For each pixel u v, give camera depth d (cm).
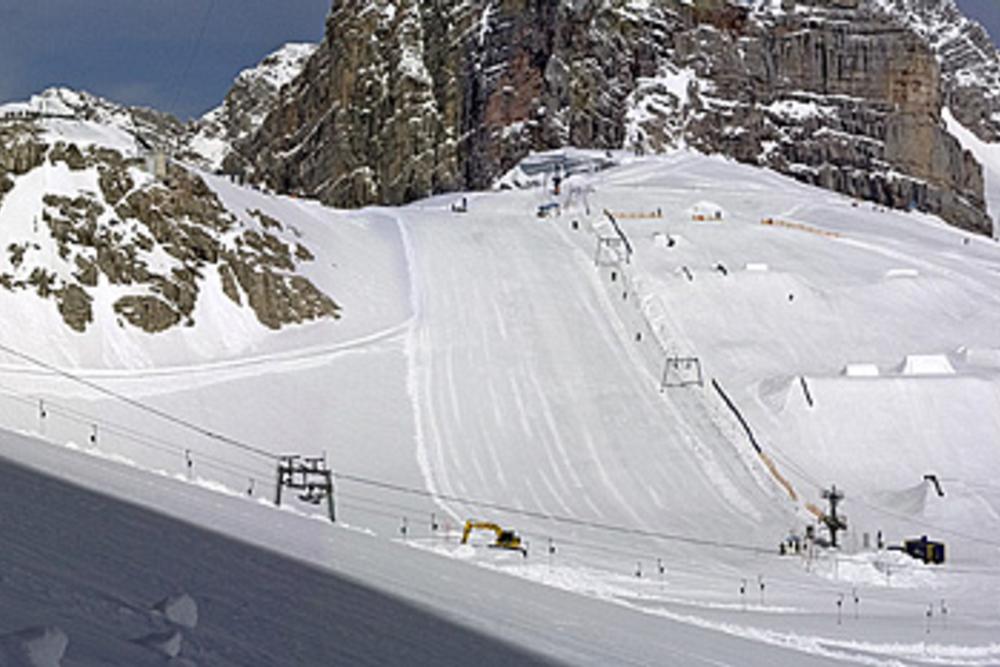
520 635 976
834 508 4931
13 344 5891
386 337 6950
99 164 6981
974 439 6144
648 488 5391
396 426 5841
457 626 940
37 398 5434
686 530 4909
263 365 6312
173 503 1414
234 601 749
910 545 4766
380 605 952
